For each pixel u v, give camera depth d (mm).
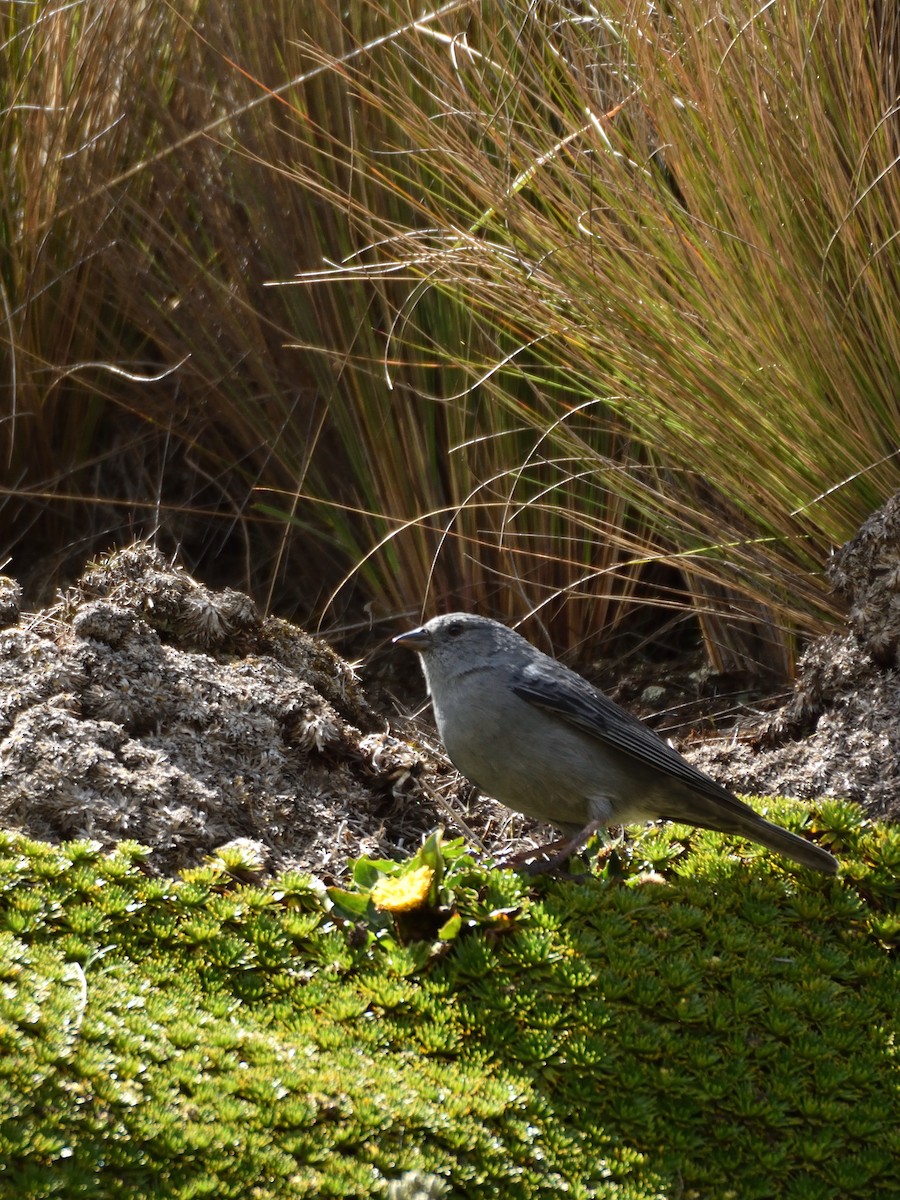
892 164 8469
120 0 11188
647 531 10906
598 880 6887
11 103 11156
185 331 11469
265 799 7492
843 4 8969
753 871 7332
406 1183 4637
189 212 11609
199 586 8578
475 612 11008
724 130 9055
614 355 9398
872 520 8602
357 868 6641
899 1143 5742
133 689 7613
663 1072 5820
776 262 9000
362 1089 5379
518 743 7328
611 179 9469
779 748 8828
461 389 10766
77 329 11641
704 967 6387
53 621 8070
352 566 11633
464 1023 5914
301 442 11500
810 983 6395
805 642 9836
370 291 10914
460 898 6438
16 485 11742
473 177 10078
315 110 10820
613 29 9594
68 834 6762
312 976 6102
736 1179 5574
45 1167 4598
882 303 8914
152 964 5895
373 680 10969
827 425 9023
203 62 11320
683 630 11406
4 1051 4988
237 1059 5438
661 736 10086
